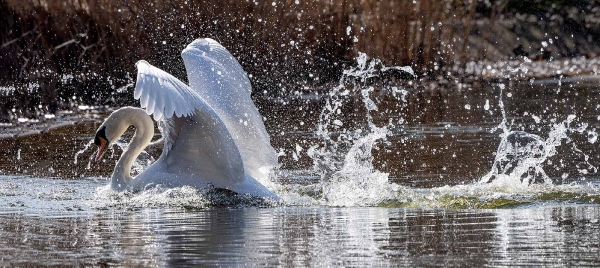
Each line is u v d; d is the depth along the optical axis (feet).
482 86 228.84
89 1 217.15
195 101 84.99
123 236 72.95
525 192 94.22
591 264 60.64
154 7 213.87
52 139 148.05
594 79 238.68
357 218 81.00
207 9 213.87
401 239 70.23
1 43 214.07
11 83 212.23
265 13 217.97
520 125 153.69
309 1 224.33
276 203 91.25
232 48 215.31
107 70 215.72
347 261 62.39
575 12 297.53
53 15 216.95
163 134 93.97
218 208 88.22
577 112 169.58
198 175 94.17
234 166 91.30
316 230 74.69
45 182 106.73
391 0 234.17
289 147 135.54
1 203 91.81
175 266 61.41
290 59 220.02
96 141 98.48
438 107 186.09
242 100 98.99
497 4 297.74
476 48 268.82
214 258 63.67
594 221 77.00
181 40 212.84
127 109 98.73
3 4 214.28
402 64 235.20
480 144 132.57
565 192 93.76
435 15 236.84
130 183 95.81
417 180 104.63
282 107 192.95
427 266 60.64
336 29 227.40
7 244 70.18
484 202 89.25
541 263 61.26
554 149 120.78
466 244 67.92
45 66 215.10
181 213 85.35
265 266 61.05
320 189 98.78
